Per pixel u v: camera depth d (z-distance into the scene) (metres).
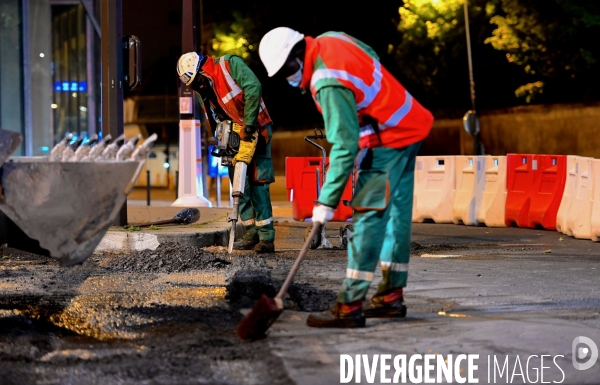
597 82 31.91
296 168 16.75
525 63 31.67
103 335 6.06
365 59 6.07
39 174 5.87
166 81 51.09
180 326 6.27
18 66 24.59
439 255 10.78
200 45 23.53
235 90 10.15
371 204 6.09
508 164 15.17
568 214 13.66
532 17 29.83
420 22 35.94
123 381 4.93
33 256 10.03
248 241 11.06
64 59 27.88
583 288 7.92
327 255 10.61
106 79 11.89
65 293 7.66
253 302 7.23
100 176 5.88
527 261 10.03
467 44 34.44
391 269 6.60
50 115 26.25
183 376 5.01
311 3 43.59
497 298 7.39
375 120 6.16
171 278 8.53
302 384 4.89
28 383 4.91
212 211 14.51
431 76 37.25
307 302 7.20
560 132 33.06
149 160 45.56
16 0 24.44
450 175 16.14
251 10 45.50
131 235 10.66
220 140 10.39
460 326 6.30
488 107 38.50
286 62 6.09
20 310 6.89
